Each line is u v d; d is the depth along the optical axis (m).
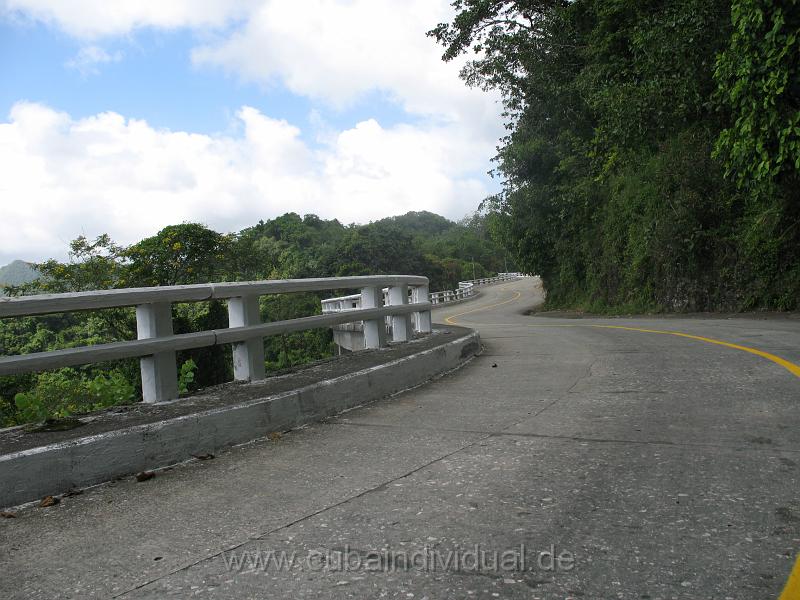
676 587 2.58
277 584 2.70
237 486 4.08
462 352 9.79
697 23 16.39
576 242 33.28
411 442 5.04
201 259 31.52
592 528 3.20
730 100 14.48
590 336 13.38
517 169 34.06
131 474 4.37
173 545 3.16
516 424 5.50
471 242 151.50
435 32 28.33
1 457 3.79
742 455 4.29
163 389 5.44
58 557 3.06
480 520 3.35
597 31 21.16
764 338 10.98
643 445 4.64
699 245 21.81
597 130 21.39
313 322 7.23
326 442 5.16
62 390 11.27
